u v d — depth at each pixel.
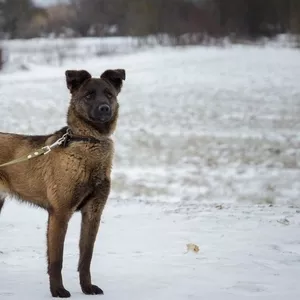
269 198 13.73
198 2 86.38
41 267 8.27
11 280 7.64
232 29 83.31
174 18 80.75
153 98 37.22
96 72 48.97
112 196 14.03
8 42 79.56
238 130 26.27
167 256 8.79
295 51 66.44
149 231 10.29
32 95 37.00
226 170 17.78
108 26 97.94
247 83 43.69
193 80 45.16
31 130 24.80
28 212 12.05
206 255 8.81
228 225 10.65
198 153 20.52
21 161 7.31
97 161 7.04
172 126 27.22
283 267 8.19
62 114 30.12
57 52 64.88
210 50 67.88
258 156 20.02
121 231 10.31
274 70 50.28
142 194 14.42
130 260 8.59
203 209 12.12
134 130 25.62
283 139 23.58
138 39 77.50
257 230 10.27
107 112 6.96
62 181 6.95
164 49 69.75
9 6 85.81
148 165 18.61
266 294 7.00
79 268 7.24
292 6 82.50
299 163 18.92
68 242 9.68
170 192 14.73
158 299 6.87
